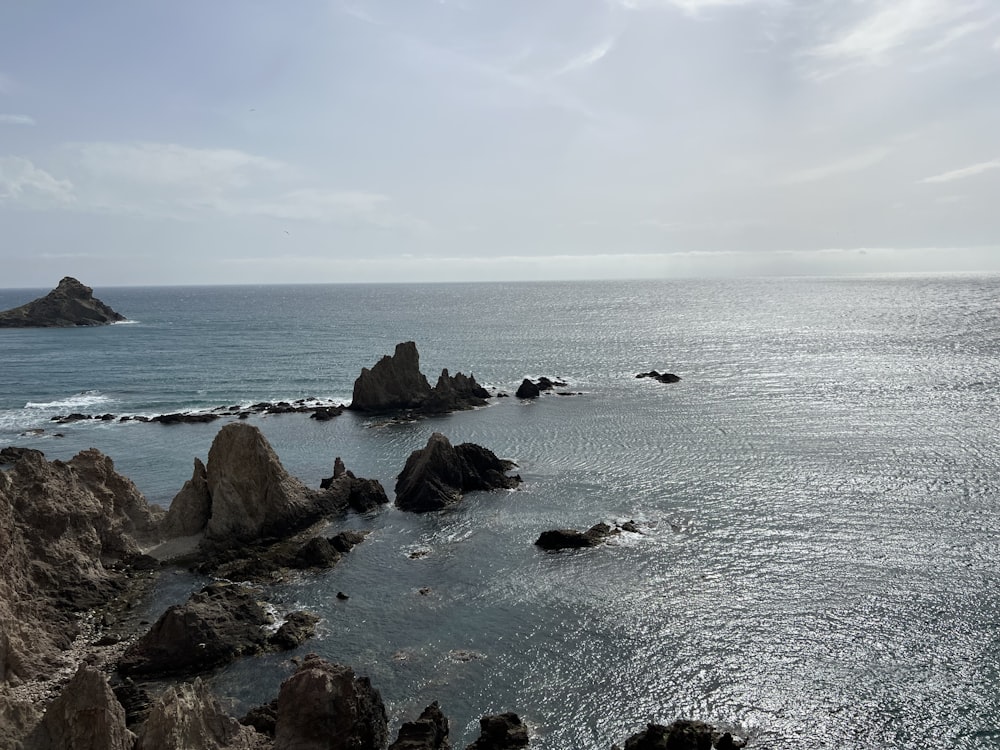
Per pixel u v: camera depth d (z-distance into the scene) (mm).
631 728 31000
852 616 39469
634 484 62938
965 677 33656
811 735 30250
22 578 39125
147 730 25156
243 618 39344
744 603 41250
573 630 38938
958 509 54344
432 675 35000
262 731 29188
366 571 47125
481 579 45438
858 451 70375
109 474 52000
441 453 62375
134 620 40969
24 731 25156
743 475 64062
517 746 29625
